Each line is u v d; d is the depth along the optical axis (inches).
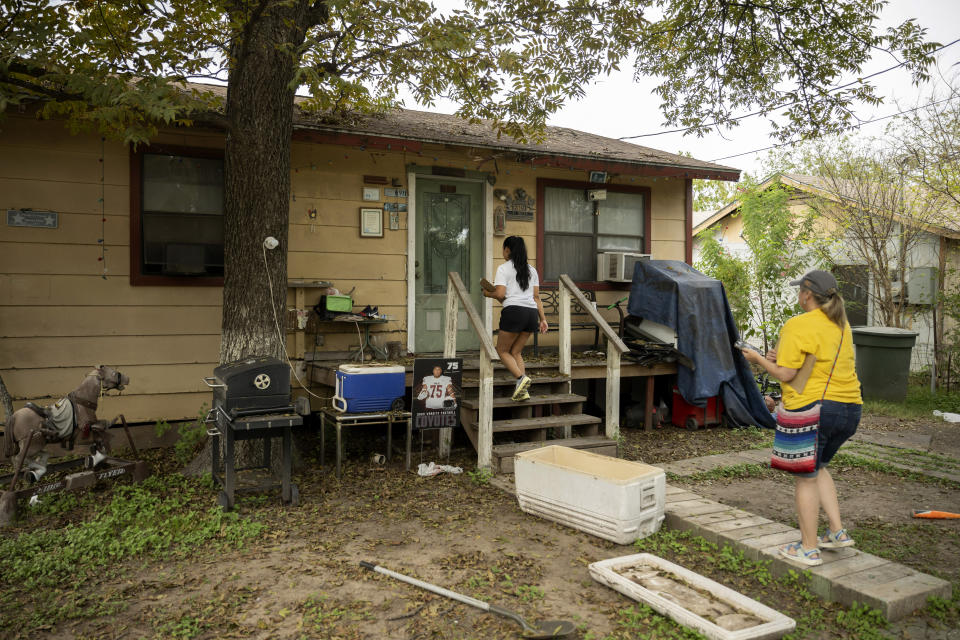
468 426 256.8
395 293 318.3
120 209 269.9
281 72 236.4
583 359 321.1
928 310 493.4
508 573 154.3
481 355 243.1
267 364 199.2
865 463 263.4
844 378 146.0
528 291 255.8
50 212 260.2
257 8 203.5
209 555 164.2
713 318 330.3
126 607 135.6
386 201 314.5
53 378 261.7
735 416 335.6
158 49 213.3
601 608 136.6
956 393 449.4
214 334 284.8
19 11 193.9
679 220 396.8
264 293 235.5
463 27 229.0
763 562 158.1
